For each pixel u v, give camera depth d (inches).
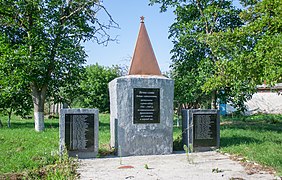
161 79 398.6
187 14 743.1
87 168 306.5
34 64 616.7
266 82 305.6
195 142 408.2
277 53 295.6
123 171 290.8
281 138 462.3
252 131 557.6
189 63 725.9
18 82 621.0
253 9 398.3
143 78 392.2
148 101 392.2
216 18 703.7
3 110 786.8
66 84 786.2
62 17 697.6
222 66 391.9
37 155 343.6
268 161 301.4
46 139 478.3
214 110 417.4
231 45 411.5
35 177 263.7
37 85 668.7
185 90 716.0
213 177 261.7
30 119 1113.4
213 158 354.0
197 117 411.8
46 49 657.0
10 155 347.6
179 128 652.1
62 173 271.6
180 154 388.5
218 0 711.1
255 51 340.2
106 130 660.1
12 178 260.7
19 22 687.1
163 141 394.0
